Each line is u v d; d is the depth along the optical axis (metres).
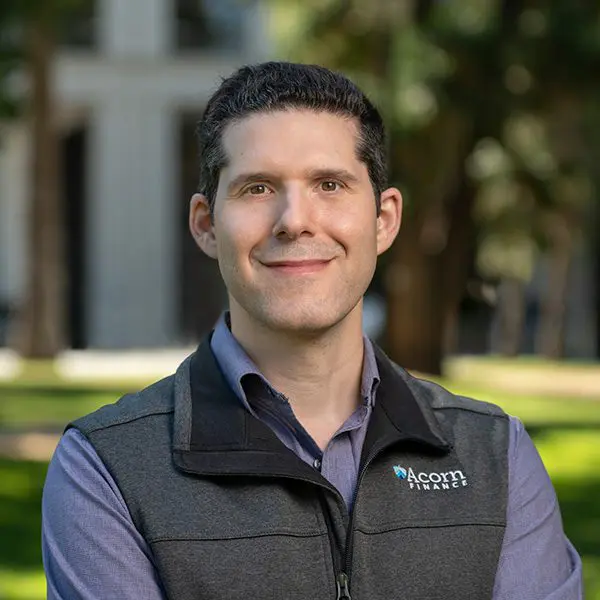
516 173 31.20
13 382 25.55
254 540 3.07
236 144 3.26
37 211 30.06
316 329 3.24
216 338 3.40
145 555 3.11
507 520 3.30
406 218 26.17
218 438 3.19
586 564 9.27
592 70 23.03
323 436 3.32
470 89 23.38
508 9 23.64
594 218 40.66
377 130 3.38
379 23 25.02
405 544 3.16
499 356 50.59
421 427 3.31
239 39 41.84
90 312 42.19
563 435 16.70
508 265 41.03
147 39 41.66
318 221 3.22
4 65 26.52
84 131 44.81
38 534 10.38
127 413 3.27
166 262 42.09
